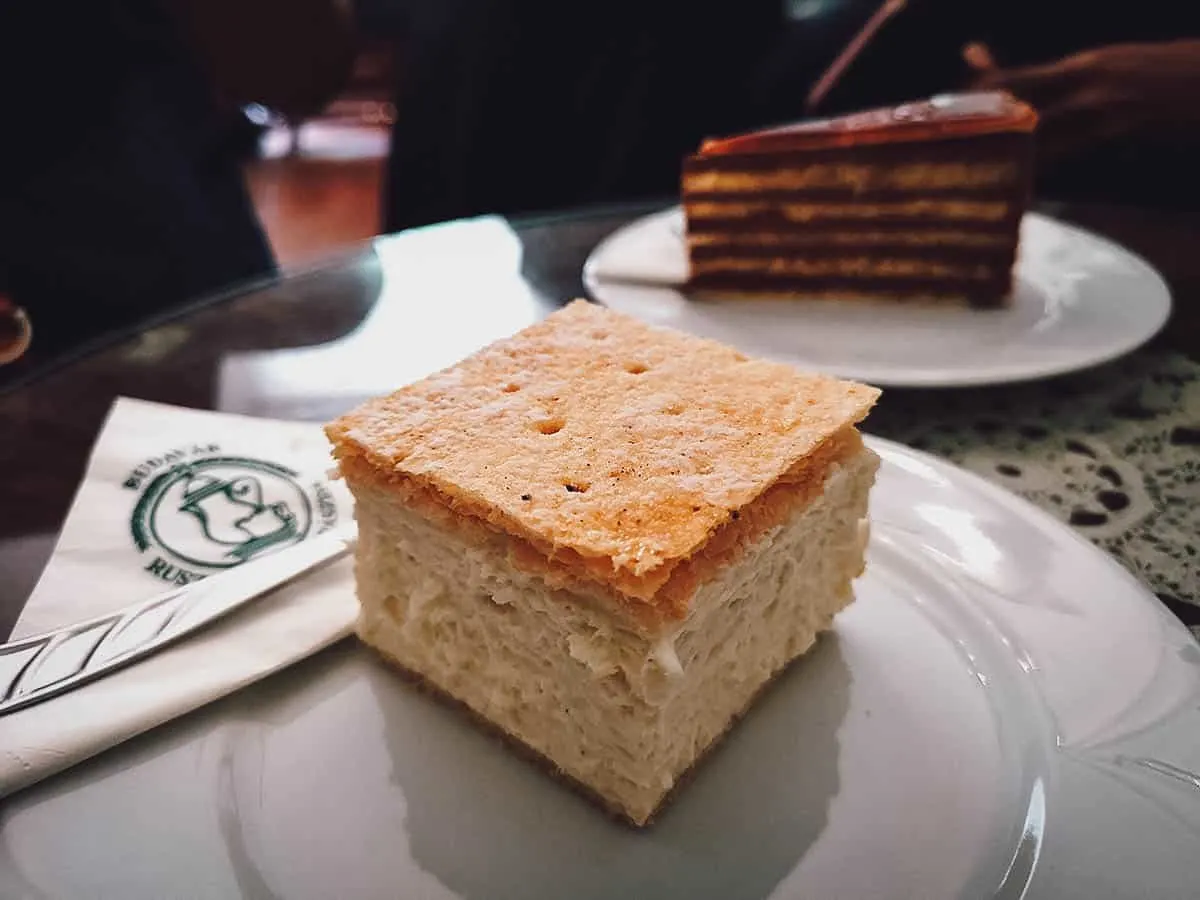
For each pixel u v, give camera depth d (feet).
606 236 1.01
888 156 0.90
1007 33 1.29
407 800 0.43
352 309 0.86
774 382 0.51
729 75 1.42
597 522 0.40
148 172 1.24
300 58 1.40
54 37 1.15
